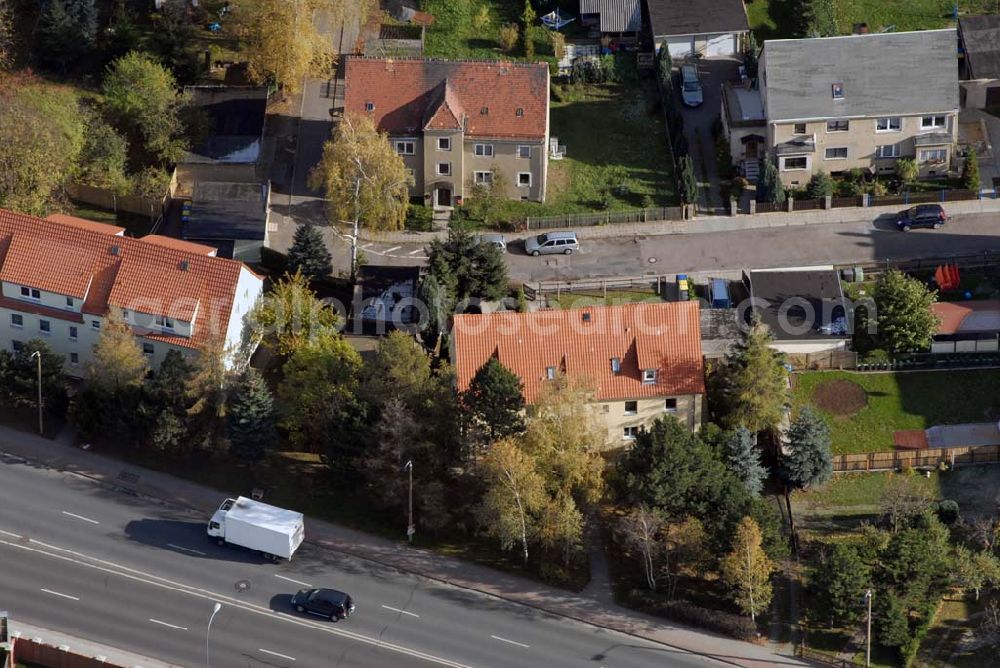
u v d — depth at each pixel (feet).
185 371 418.92
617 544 409.28
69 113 510.58
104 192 505.66
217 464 426.51
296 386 428.15
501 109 510.99
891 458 431.43
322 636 381.40
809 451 418.10
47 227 448.65
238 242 488.02
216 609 352.28
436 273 464.65
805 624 391.45
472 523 410.72
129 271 439.63
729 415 429.79
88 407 425.28
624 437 432.25
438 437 411.75
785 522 416.46
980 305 469.16
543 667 377.30
